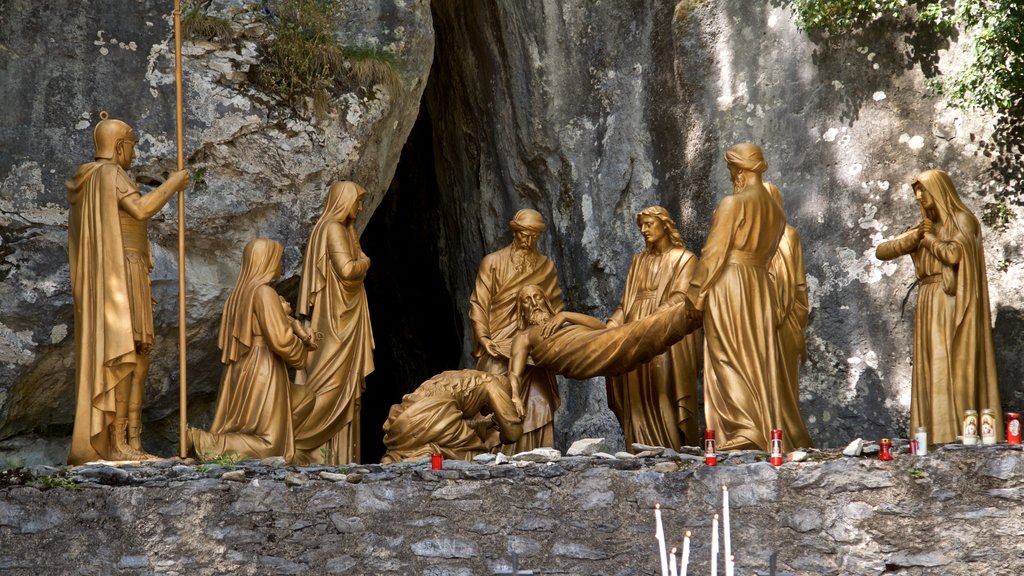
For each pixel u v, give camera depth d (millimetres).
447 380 11125
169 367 12828
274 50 13133
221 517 9094
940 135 12727
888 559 8516
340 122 13203
